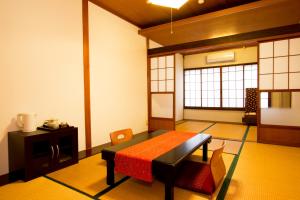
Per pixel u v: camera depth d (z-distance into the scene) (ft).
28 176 7.64
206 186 6.54
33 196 6.52
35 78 9.26
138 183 7.37
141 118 16.89
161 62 16.85
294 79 11.91
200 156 10.16
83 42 11.61
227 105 21.65
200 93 23.07
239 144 12.53
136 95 16.22
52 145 8.46
